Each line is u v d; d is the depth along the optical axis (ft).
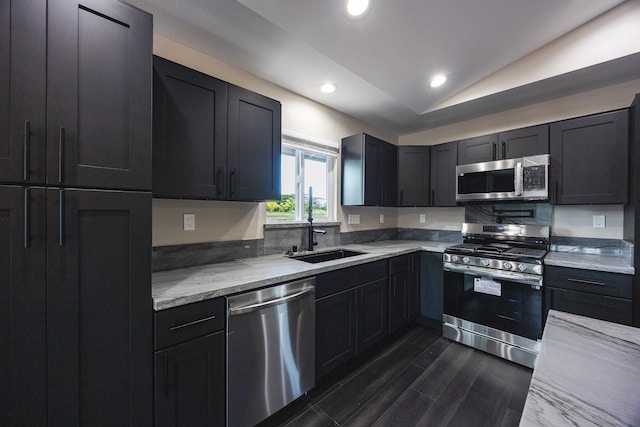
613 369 2.18
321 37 5.56
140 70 3.74
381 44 6.02
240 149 5.87
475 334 7.91
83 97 3.30
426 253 9.37
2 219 2.89
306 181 8.82
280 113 6.71
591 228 7.79
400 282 8.63
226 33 5.54
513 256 7.32
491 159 8.82
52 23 3.10
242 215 6.97
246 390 4.73
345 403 5.70
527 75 7.26
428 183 10.39
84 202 3.32
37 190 3.04
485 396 5.90
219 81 5.50
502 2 5.36
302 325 5.57
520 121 9.09
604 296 6.15
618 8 6.02
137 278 3.72
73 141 3.24
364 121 10.52
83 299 3.34
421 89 8.11
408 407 5.58
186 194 5.02
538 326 6.88
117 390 3.59
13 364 2.97
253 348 4.81
